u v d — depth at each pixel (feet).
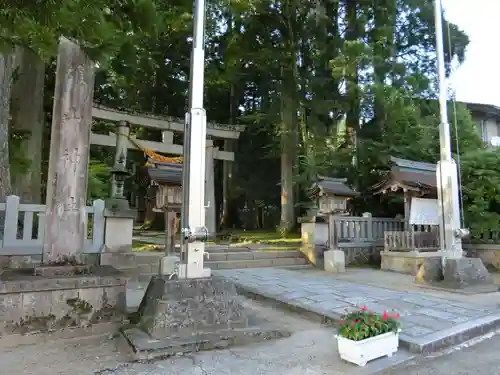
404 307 17.34
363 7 47.39
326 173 44.34
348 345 10.95
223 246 37.04
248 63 51.75
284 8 46.06
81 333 13.28
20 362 10.80
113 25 15.15
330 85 46.96
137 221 78.84
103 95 51.60
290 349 12.15
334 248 31.86
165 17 24.08
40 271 13.58
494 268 33.12
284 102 48.26
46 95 38.17
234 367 10.53
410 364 11.10
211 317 12.81
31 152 32.17
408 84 44.37
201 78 14.06
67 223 14.52
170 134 43.32
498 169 34.06
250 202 67.77
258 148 60.90
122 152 39.47
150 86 53.42
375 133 46.85
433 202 34.88
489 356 11.90
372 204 44.01
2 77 24.72
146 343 11.43
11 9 11.66
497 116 55.67
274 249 35.65
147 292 14.05
